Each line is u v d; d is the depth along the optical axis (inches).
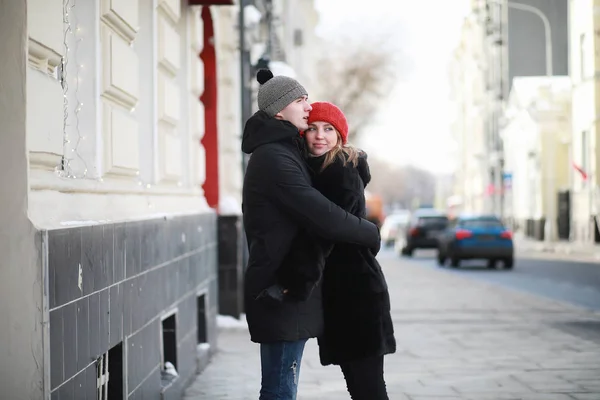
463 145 3371.1
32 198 161.8
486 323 510.0
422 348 407.8
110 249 204.2
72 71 208.2
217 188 537.3
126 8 243.9
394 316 557.3
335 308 175.9
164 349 293.6
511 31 2279.8
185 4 364.5
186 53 364.2
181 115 361.1
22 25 158.6
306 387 312.5
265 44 991.0
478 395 293.6
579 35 1533.0
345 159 174.9
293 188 166.1
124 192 242.4
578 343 419.5
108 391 214.8
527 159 2156.7
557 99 1977.1
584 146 1537.9
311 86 2253.9
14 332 156.9
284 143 171.0
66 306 168.7
